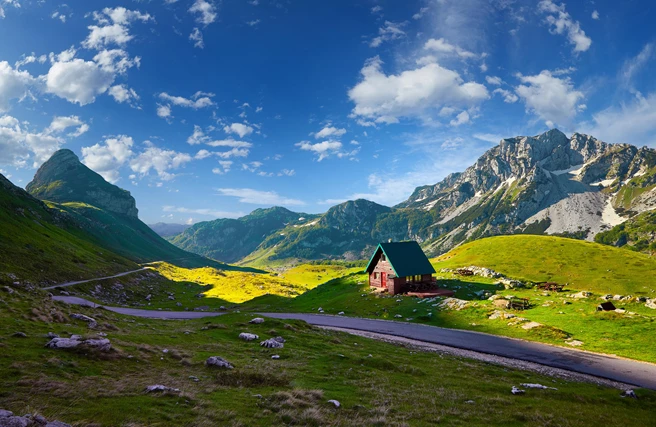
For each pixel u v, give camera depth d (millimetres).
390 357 36250
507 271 114000
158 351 28328
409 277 89312
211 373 24594
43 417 13008
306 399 20703
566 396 26156
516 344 44344
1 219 130750
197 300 135500
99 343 24375
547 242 141000
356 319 64625
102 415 14633
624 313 49656
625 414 22672
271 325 46438
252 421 16438
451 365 34594
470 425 18609
